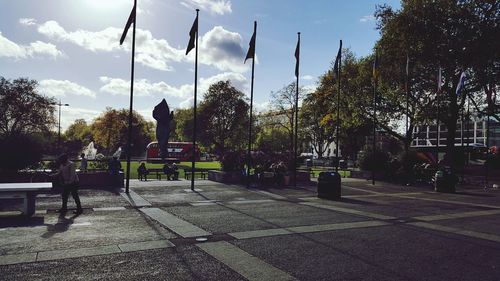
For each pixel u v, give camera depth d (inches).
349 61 1742.1
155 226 393.7
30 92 2038.6
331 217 466.6
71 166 469.4
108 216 449.1
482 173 1203.9
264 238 345.1
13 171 735.7
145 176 959.6
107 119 3545.8
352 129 2239.2
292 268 259.0
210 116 2817.4
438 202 645.9
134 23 686.5
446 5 1175.6
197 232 366.0
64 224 398.3
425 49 1197.7
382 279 239.8
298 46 911.7
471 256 297.3
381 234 373.4
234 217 453.7
